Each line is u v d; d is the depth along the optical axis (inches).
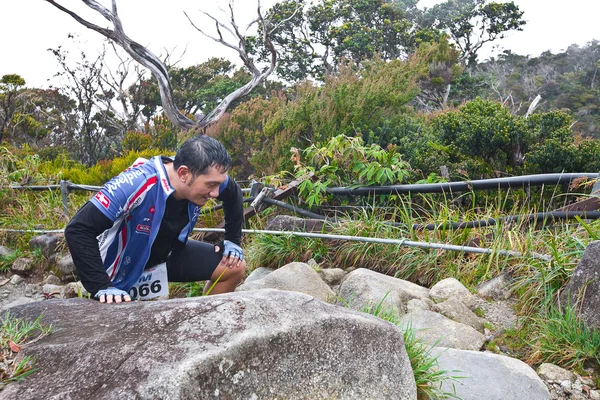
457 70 1013.2
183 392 70.1
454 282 152.6
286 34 1695.4
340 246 187.0
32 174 310.5
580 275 130.1
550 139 245.1
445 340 130.7
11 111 829.8
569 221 163.3
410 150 268.2
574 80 2145.7
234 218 132.4
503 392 112.8
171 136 598.5
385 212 195.0
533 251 154.1
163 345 76.6
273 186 224.2
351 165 206.5
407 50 1697.8
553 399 114.0
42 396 73.9
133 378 72.2
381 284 152.2
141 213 109.4
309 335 83.0
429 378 107.9
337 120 324.8
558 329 127.4
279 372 79.0
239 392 74.9
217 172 107.6
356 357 87.0
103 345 80.0
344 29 1630.2
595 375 119.5
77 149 867.4
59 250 239.9
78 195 325.4
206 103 1321.4
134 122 984.3
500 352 131.1
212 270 131.3
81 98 844.0
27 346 87.2
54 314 98.9
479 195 217.0
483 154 260.1
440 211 185.5
